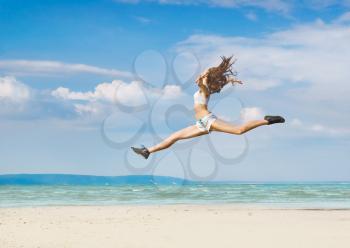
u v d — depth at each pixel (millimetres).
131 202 26172
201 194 38969
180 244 10469
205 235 11797
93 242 10633
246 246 10297
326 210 19406
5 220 15148
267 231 12609
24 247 9977
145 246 10156
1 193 40844
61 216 16500
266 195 37062
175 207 20953
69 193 40406
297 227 13508
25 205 22922
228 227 13453
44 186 70750
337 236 11727
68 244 10344
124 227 13305
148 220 15242
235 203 25000
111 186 71438
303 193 42469
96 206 21703
